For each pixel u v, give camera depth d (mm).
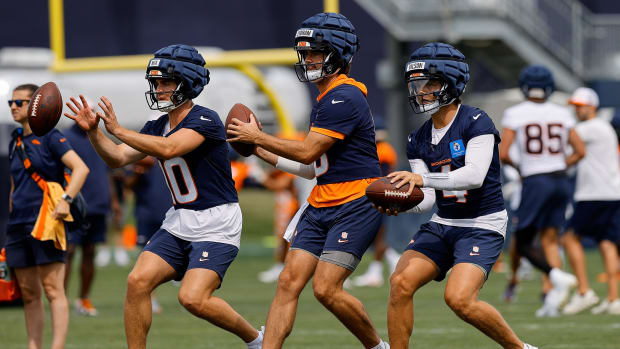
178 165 20906
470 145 19703
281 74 75438
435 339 28031
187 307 20438
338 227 20672
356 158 20797
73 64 69875
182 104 20969
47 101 21172
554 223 33312
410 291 19891
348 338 28516
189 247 20984
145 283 20547
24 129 24016
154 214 34344
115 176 53188
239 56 70125
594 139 33438
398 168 68062
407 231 57844
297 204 46344
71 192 23672
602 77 67625
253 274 50594
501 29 66375
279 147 20297
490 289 42125
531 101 33500
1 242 39094
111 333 30234
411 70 19922
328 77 20984
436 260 20219
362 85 21109
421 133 20578
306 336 28938
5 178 39531
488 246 19891
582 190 33688
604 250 33750
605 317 32469
